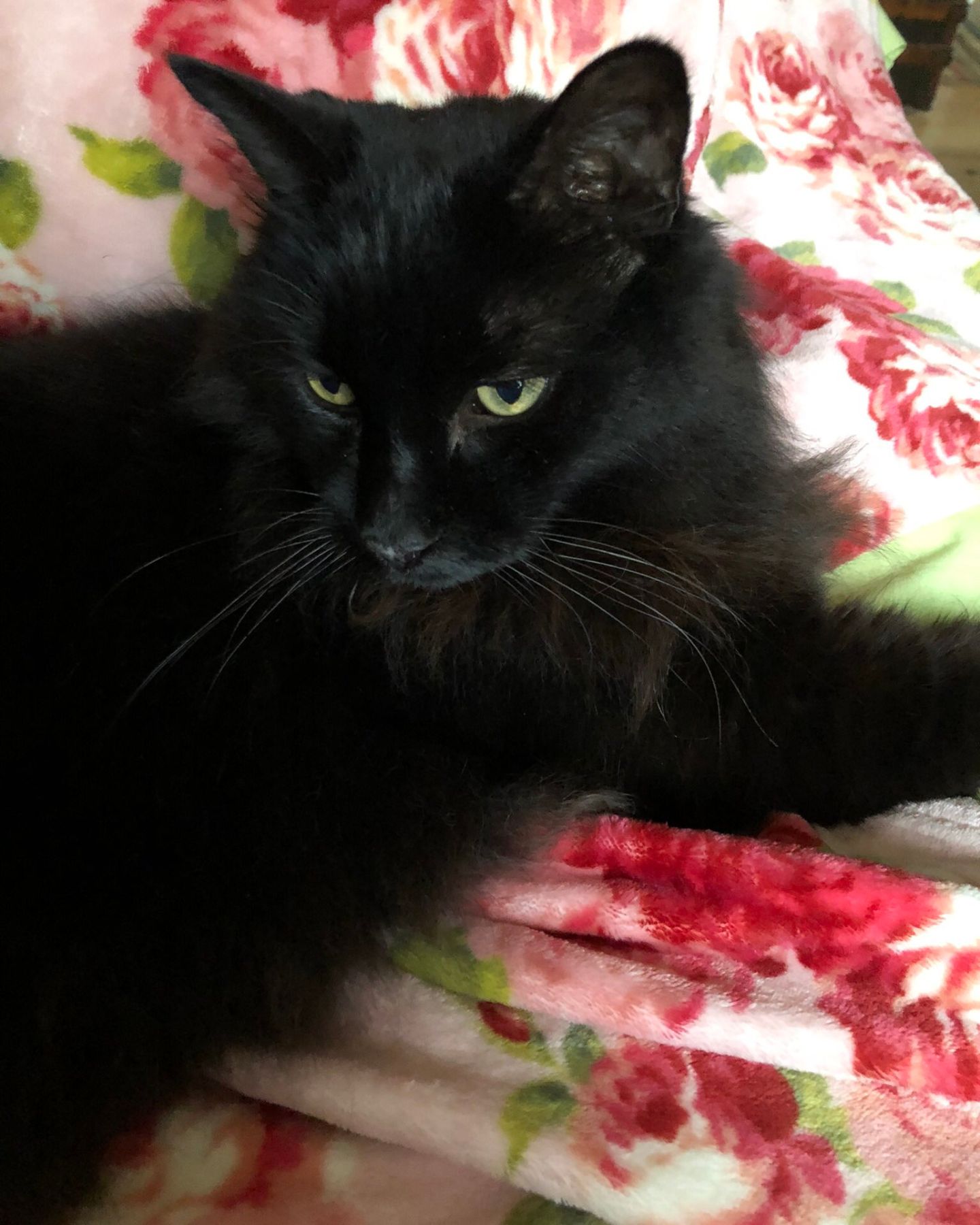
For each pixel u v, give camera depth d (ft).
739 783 0.99
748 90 1.60
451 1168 0.78
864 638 1.00
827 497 1.13
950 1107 0.80
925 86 2.85
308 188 0.85
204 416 0.96
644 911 0.88
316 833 0.90
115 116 1.01
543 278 0.81
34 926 0.82
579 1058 0.83
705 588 0.95
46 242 1.03
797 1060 0.80
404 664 0.95
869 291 1.45
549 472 0.88
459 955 0.89
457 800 0.94
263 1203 0.77
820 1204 0.75
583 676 0.95
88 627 0.90
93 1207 0.78
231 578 0.95
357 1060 0.84
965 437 1.23
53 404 0.97
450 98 0.99
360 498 0.87
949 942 0.83
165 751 0.89
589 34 1.26
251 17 1.02
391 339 0.82
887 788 1.00
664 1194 0.74
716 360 0.91
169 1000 0.85
